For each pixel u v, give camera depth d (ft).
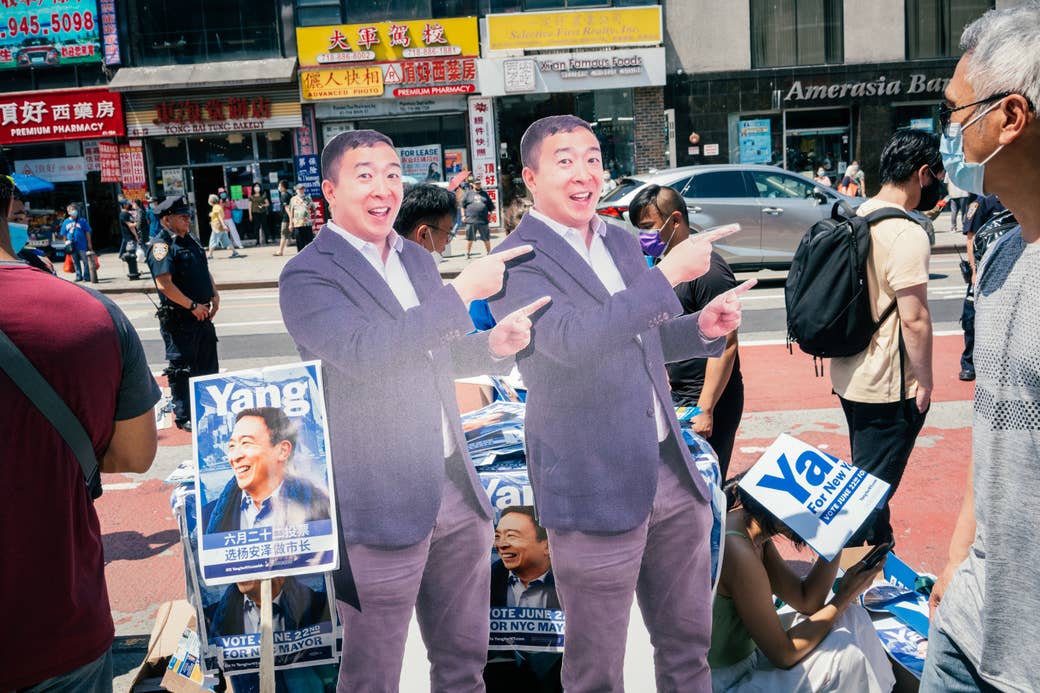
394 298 6.98
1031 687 5.49
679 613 7.61
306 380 7.22
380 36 65.51
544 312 6.99
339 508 7.04
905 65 67.46
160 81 65.98
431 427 6.93
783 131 69.00
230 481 7.20
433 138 67.87
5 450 5.41
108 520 16.11
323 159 7.08
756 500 8.78
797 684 8.46
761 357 26.91
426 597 7.38
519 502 8.27
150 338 36.50
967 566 6.16
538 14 65.00
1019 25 5.26
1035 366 5.23
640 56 65.46
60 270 63.10
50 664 5.58
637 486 7.07
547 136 7.04
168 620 10.07
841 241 10.93
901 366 10.90
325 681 8.38
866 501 8.66
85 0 66.90
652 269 6.79
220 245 65.77
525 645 8.48
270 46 67.05
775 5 67.62
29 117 67.56
